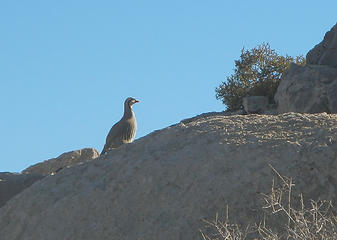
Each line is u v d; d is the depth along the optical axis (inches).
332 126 670.5
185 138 716.7
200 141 699.4
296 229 491.2
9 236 687.7
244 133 692.7
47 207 689.6
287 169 625.0
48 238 657.0
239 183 625.9
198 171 655.8
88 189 689.6
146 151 718.5
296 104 1485.0
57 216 672.4
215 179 638.5
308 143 645.3
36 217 684.7
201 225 604.1
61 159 1311.5
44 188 720.3
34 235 668.7
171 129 746.2
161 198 645.3
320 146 635.5
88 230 644.1
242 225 594.6
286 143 652.7
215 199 620.7
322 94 1451.8
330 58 1651.1
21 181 902.4
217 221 602.9
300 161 628.4
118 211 651.5
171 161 680.4
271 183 617.6
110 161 725.3
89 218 657.0
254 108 1720.0
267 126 700.0
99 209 660.7
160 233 611.2
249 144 665.6
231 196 617.6
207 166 656.4
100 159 738.2
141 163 692.7
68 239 644.7
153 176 669.3
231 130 705.0
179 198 638.5
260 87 1862.7
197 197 629.6
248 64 1909.4
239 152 658.8
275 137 671.1
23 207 705.0
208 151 675.4
